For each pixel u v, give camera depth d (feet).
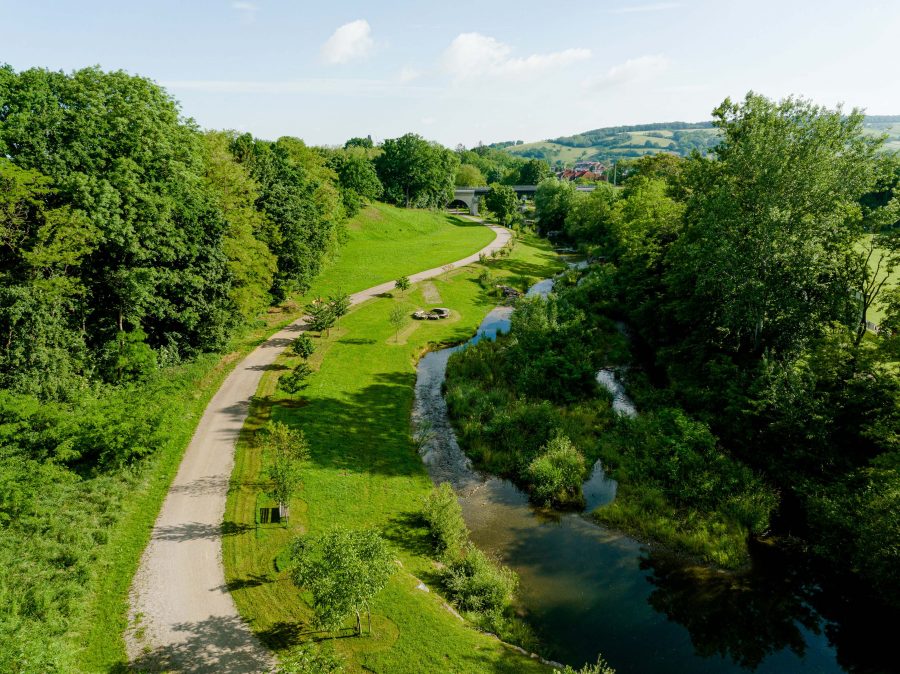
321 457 100.73
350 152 428.97
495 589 69.82
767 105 110.01
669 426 102.63
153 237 117.50
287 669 49.93
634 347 172.45
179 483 90.02
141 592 66.08
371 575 56.49
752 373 105.91
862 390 89.20
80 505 77.30
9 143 98.89
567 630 66.74
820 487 81.51
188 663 56.08
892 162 102.06
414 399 134.10
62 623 58.34
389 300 210.38
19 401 86.28
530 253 322.14
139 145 113.70
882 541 66.39
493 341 173.27
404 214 388.78
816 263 102.83
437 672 56.18
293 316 186.91
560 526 87.86
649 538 84.58
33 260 94.63
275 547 75.36
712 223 114.73
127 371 113.80
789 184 106.01
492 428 112.37
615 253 266.77
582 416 119.24
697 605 71.51
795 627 68.23
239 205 160.45
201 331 136.87
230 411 116.88
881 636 67.00
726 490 88.38
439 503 83.66
